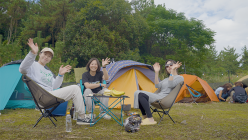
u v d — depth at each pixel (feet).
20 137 8.41
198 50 79.30
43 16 67.51
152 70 21.58
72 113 12.97
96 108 18.30
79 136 8.71
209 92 25.49
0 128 10.00
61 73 11.49
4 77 16.38
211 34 76.38
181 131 9.80
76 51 55.47
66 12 66.54
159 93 11.89
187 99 25.16
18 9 71.72
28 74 10.73
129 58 60.18
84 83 12.39
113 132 9.52
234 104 23.82
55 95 10.36
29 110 16.30
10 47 44.52
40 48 54.60
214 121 12.36
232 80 56.85
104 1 60.80
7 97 15.17
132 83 19.65
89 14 58.65
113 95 10.92
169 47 80.12
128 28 62.69
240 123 11.73
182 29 78.84
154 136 8.91
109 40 58.59
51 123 11.37
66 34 58.39
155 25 77.61
